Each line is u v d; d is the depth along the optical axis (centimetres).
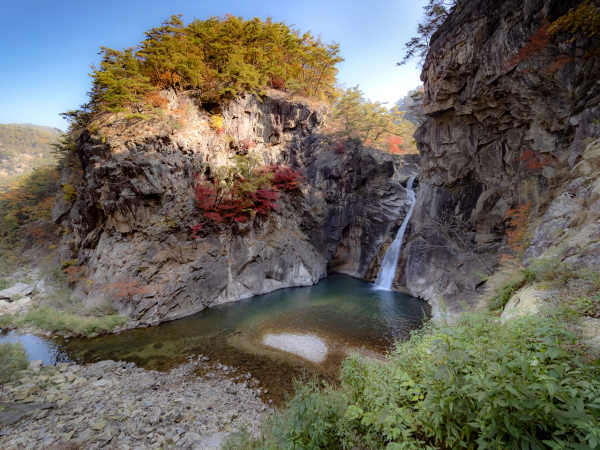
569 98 1476
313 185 3219
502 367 299
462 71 1902
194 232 2186
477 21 1762
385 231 3050
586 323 486
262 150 3078
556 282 683
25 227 3181
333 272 3344
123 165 1936
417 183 3359
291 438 405
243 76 2697
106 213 2028
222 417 921
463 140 2214
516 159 1856
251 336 1658
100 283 1942
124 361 1366
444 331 375
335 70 3884
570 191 1003
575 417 251
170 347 1520
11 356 1230
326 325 1814
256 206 2652
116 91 2150
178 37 2659
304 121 3353
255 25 3014
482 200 2105
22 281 2417
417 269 2467
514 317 504
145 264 1953
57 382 1123
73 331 1645
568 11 1332
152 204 2044
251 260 2522
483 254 1934
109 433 782
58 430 786
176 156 2138
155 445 747
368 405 435
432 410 338
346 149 3306
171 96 2388
